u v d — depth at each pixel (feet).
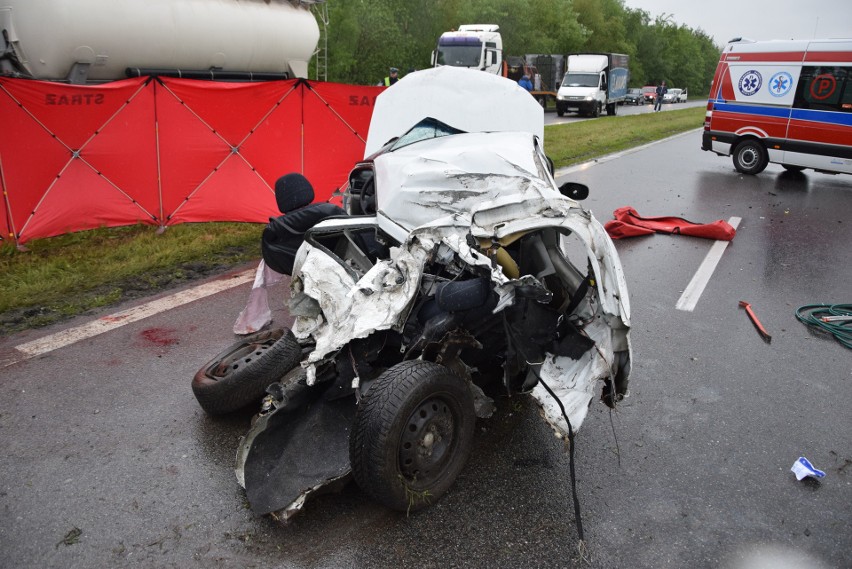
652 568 9.61
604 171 43.78
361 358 11.22
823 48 39.81
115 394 14.16
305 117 27.50
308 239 12.34
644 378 15.20
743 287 21.45
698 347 16.90
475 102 19.22
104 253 23.04
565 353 11.85
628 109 137.08
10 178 22.76
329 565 9.55
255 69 37.17
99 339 16.76
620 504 10.94
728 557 9.84
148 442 12.50
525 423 13.24
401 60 99.30
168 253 23.06
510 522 10.48
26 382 14.57
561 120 90.84
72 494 11.02
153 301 19.33
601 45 206.08
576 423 11.05
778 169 48.49
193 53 32.68
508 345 11.43
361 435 9.70
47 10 27.04
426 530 10.28
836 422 13.46
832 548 10.04
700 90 295.07
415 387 9.77
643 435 12.92
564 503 10.94
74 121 23.43
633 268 23.25
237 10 34.17
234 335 17.13
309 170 28.32
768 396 14.46
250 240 25.59
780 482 11.55
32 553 9.73
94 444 12.39
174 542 9.98
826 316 18.84
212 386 12.74
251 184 27.20
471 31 87.10
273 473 10.82
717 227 27.14
